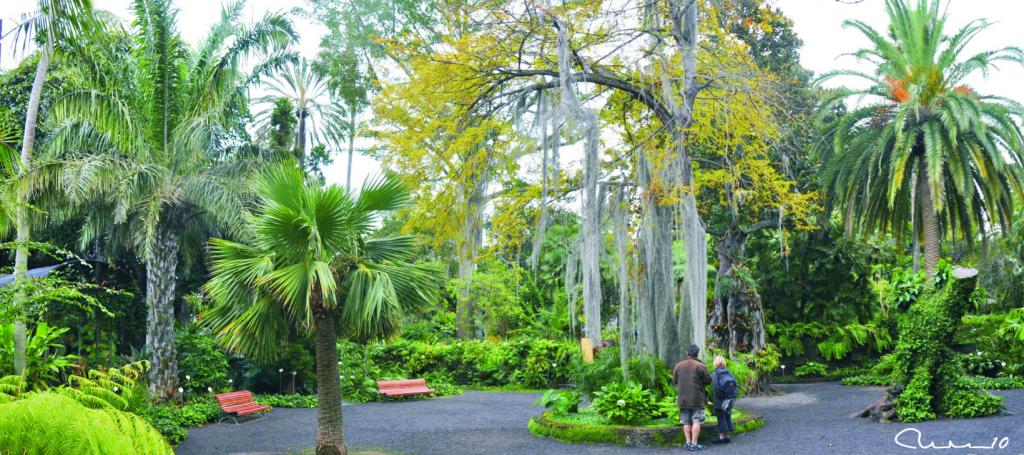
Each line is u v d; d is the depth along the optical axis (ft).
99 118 47.65
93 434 14.92
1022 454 28.89
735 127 48.75
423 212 44.88
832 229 81.66
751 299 62.69
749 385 59.41
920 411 38.93
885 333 79.46
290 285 29.66
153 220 46.65
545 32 43.62
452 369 77.36
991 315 72.02
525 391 71.20
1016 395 48.78
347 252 32.55
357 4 77.56
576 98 39.83
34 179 41.93
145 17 52.75
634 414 37.99
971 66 68.28
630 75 46.37
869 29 73.20
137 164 48.44
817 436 36.42
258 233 30.83
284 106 71.51
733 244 66.23
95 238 66.18
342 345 62.90
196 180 49.88
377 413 52.95
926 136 65.87
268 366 58.54
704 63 46.75
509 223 45.42
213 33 55.26
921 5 71.46
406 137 44.65
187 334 57.06
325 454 31.19
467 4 44.57
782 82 51.67
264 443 38.52
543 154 40.22
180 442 38.81
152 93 52.65
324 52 81.15
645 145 43.06
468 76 45.01
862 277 82.69
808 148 73.31
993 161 62.64
